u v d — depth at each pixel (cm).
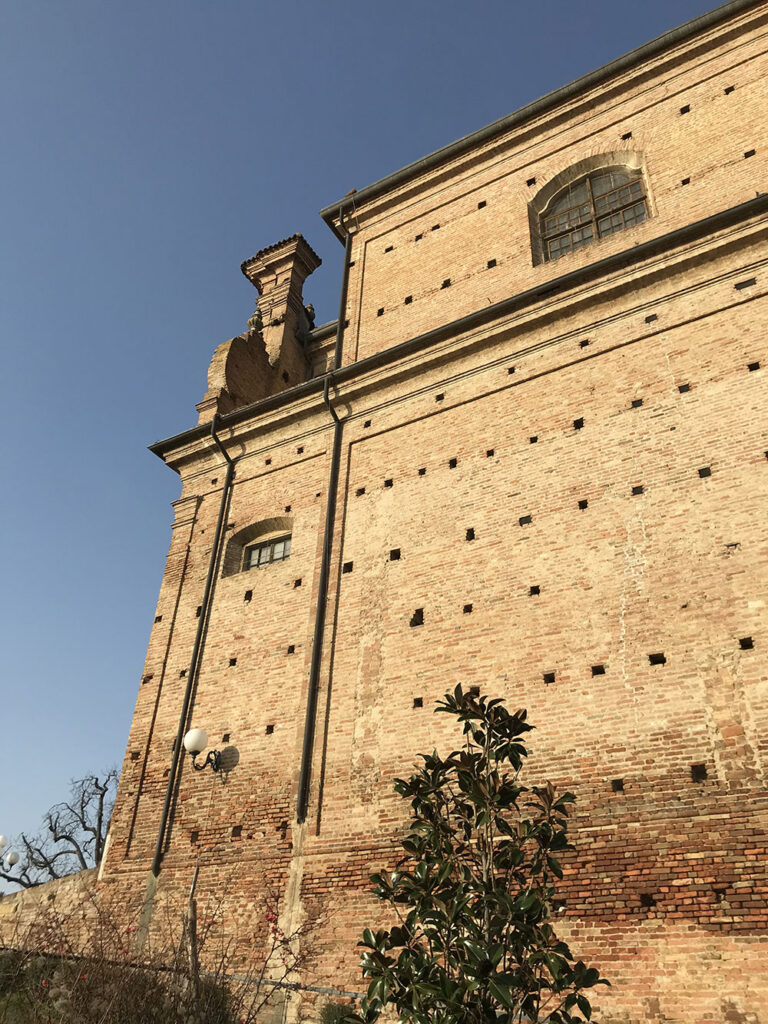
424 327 2020
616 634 1330
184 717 1758
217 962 1380
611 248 1806
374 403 1953
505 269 1980
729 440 1395
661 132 1928
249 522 2002
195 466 2238
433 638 1518
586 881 1165
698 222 1592
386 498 1775
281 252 2838
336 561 1753
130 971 1029
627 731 1242
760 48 1884
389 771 1421
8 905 1717
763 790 1105
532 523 1530
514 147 2203
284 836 1470
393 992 764
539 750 1297
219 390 2283
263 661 1728
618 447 1512
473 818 886
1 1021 966
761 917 1030
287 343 2634
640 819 1170
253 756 1609
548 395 1669
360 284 2261
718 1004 1008
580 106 2112
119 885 1608
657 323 1602
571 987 1080
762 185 1673
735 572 1274
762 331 1469
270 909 1257
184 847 1583
